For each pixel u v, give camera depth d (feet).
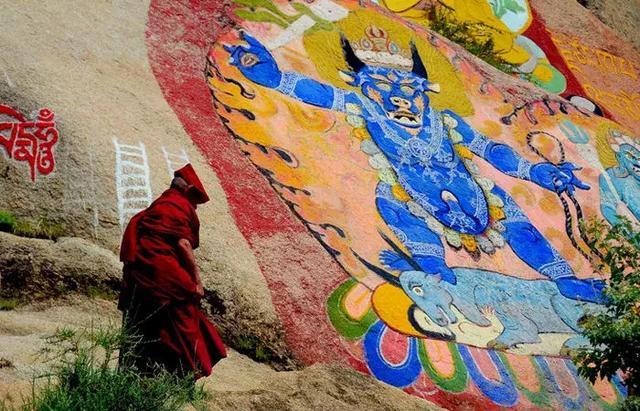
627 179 47.47
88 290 26.00
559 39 63.72
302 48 41.63
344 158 37.04
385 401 23.67
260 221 31.55
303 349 28.22
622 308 26.40
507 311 34.83
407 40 46.19
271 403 21.58
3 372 18.81
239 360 26.61
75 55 32.94
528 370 32.50
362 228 34.09
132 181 29.43
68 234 27.45
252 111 36.35
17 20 32.63
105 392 17.62
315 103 38.93
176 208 20.17
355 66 42.73
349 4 46.11
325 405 22.33
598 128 49.88
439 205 37.65
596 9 70.03
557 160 45.19
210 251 28.78
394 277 32.78
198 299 20.21
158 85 34.55
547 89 58.18
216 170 32.37
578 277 38.96
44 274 25.71
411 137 40.37
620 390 34.19
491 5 62.34
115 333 19.34
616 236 29.63
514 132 45.21
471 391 30.32
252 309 28.04
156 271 19.58
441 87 44.73
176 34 37.88
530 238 39.29
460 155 41.27
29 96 29.66
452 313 32.86
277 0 43.80
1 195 27.48
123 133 30.89
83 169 28.76
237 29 40.42
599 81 62.13
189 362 19.61
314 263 31.30
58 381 18.47
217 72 37.32
